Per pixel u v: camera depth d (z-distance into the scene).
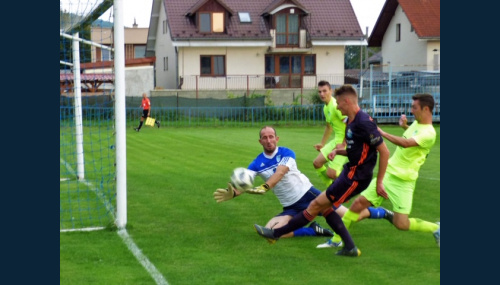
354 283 6.55
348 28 44.16
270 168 8.02
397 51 47.81
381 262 7.29
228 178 13.70
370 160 7.29
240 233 8.72
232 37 42.56
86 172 14.21
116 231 8.81
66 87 15.45
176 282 6.61
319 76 44.47
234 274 6.87
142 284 6.54
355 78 44.66
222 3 42.62
